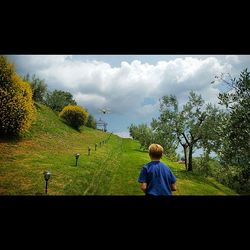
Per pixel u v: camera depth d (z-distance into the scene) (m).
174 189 4.98
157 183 4.85
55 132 34.47
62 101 51.31
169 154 30.17
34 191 10.74
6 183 11.55
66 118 46.00
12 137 22.72
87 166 19.25
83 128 54.94
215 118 26.28
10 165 15.11
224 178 13.61
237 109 11.44
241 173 12.09
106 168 20.91
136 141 72.06
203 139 26.81
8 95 21.19
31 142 23.94
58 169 16.14
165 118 28.88
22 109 22.48
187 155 29.09
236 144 11.63
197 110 27.39
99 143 41.38
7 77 21.14
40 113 39.31
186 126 27.64
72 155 22.81
